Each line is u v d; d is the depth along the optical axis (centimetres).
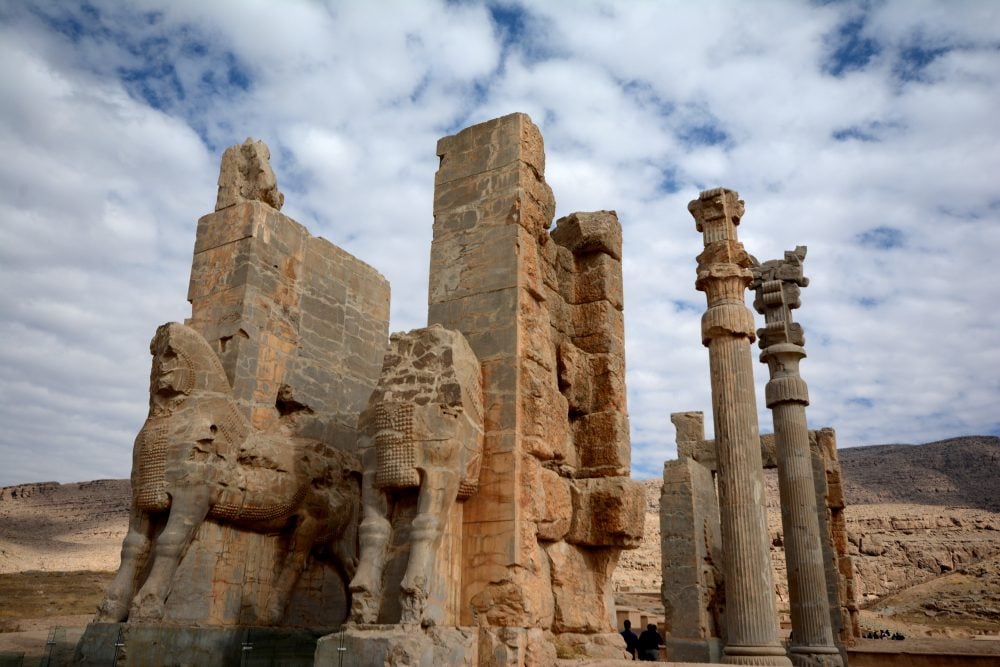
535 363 939
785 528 1617
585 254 1184
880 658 2141
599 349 1127
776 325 1773
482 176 1017
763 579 1176
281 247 1245
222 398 1061
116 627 903
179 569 979
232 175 1264
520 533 848
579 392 1091
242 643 1001
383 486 841
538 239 1031
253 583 1073
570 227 1191
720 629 2041
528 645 819
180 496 980
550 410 959
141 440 1021
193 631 958
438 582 807
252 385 1152
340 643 757
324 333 1310
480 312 954
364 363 1397
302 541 1123
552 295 1095
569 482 1037
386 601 812
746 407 1251
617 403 1105
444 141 1070
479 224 995
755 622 1155
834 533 2556
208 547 1019
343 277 1377
